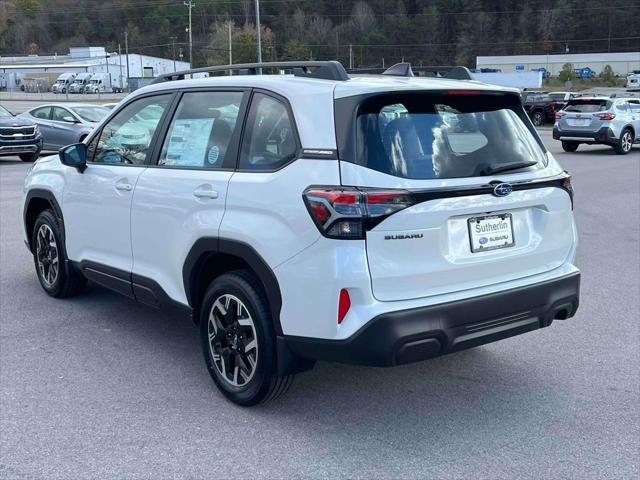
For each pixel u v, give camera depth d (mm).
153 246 4793
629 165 19094
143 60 108375
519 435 3955
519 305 3988
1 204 11711
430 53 117688
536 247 4160
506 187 3934
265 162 4035
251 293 4035
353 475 3521
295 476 3514
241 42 84438
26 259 7910
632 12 122750
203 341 4465
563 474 3537
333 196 3543
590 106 22500
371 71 4820
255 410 4250
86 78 94250
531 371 4891
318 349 3697
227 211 4133
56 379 4684
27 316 5961
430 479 3484
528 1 124062
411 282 3656
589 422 4117
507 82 73688
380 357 3562
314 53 106562
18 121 18953
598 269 7789
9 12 128875
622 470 3576
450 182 3746
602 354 5211
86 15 126125
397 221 3574
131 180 4977
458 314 3730
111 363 4969
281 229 3783
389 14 117250
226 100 4438
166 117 4883
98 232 5414
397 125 3764
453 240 3801
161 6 118500
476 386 4633
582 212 11594
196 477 3504
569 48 124188
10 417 4133
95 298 6504
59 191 5918
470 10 120375
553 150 24438
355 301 3562
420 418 4164
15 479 3475
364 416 4188
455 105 4059
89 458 3682
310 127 3785
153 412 4215
